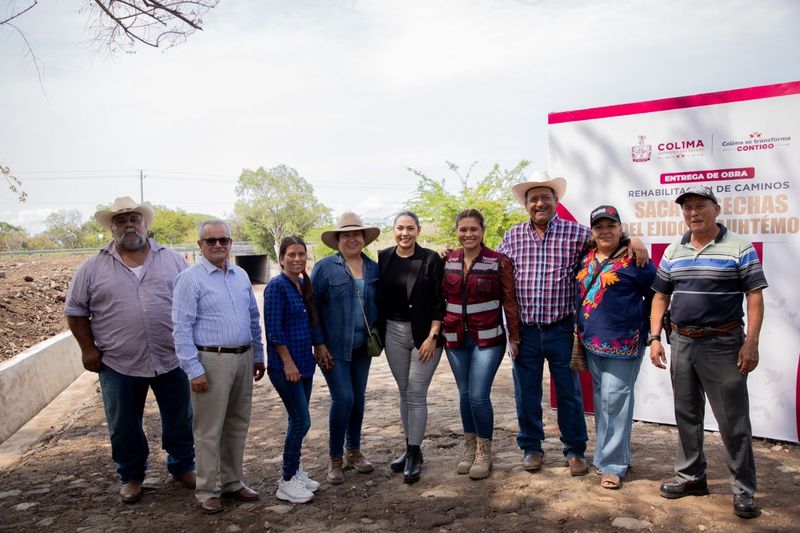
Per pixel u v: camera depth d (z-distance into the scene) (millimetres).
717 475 4332
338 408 4391
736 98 5031
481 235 4371
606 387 4195
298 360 4203
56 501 4398
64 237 76625
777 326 5012
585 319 4238
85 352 4230
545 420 5785
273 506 4141
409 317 4461
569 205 5848
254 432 5934
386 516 3904
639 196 5512
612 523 3648
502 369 8156
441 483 4398
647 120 5426
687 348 3801
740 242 3666
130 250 4238
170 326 4340
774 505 3828
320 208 85938
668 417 5559
